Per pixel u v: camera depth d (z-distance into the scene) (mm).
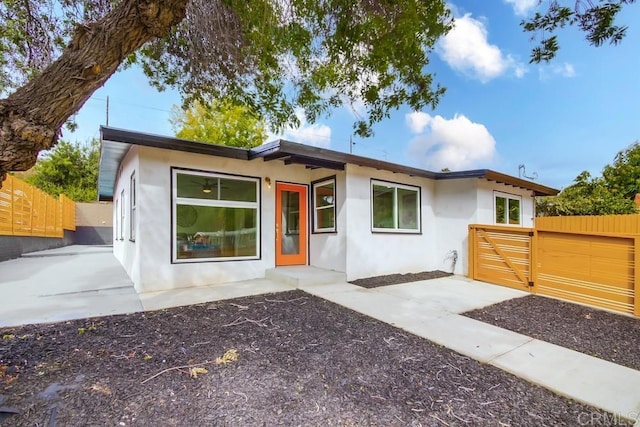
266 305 4758
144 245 5508
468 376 2736
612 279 5109
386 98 4684
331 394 2361
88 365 2662
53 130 2131
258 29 3904
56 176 23547
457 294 5809
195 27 4152
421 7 3732
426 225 8414
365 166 7039
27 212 11477
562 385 2619
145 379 2463
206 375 2574
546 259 5973
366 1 3508
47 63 4273
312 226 7875
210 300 4965
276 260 7328
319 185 7672
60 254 12008
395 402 2291
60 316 4000
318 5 3643
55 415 1951
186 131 18125
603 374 2832
